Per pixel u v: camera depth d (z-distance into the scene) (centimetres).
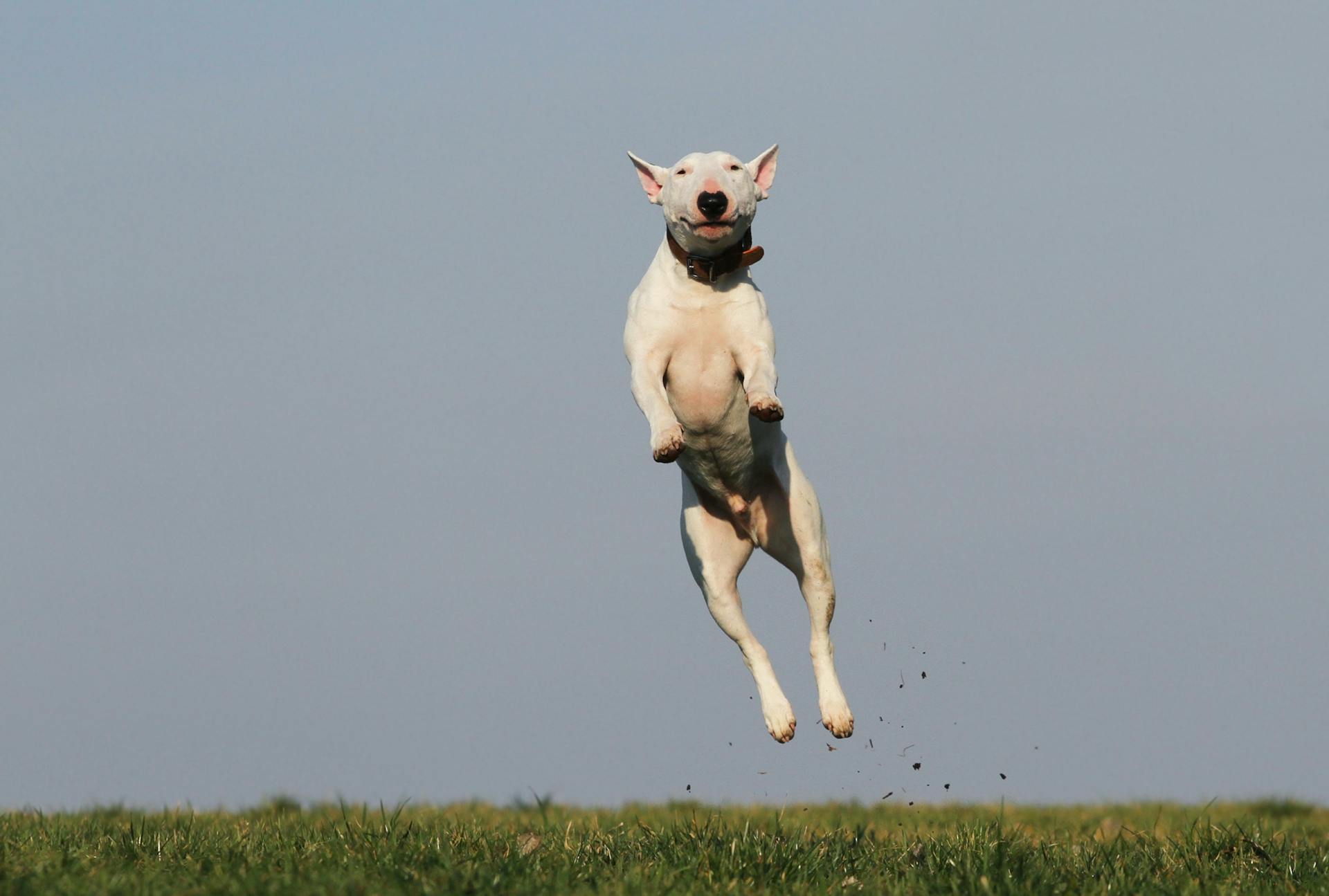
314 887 884
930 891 945
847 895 930
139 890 878
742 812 1783
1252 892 957
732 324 1249
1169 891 934
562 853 1041
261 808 1686
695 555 1388
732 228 1216
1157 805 1942
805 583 1381
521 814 1636
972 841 1079
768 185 1298
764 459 1342
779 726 1352
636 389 1234
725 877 966
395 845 1036
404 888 895
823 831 1255
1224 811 1888
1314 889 979
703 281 1255
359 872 933
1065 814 1852
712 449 1305
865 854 1073
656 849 1052
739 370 1266
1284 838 1208
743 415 1288
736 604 1384
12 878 899
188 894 880
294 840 1084
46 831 1149
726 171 1235
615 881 922
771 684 1368
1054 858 1053
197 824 1281
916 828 1313
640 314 1264
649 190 1292
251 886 880
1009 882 937
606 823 1398
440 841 1055
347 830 1123
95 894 870
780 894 934
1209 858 1098
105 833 1169
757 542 1395
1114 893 933
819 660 1380
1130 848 1138
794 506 1355
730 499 1355
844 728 1354
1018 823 1653
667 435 1147
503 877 921
